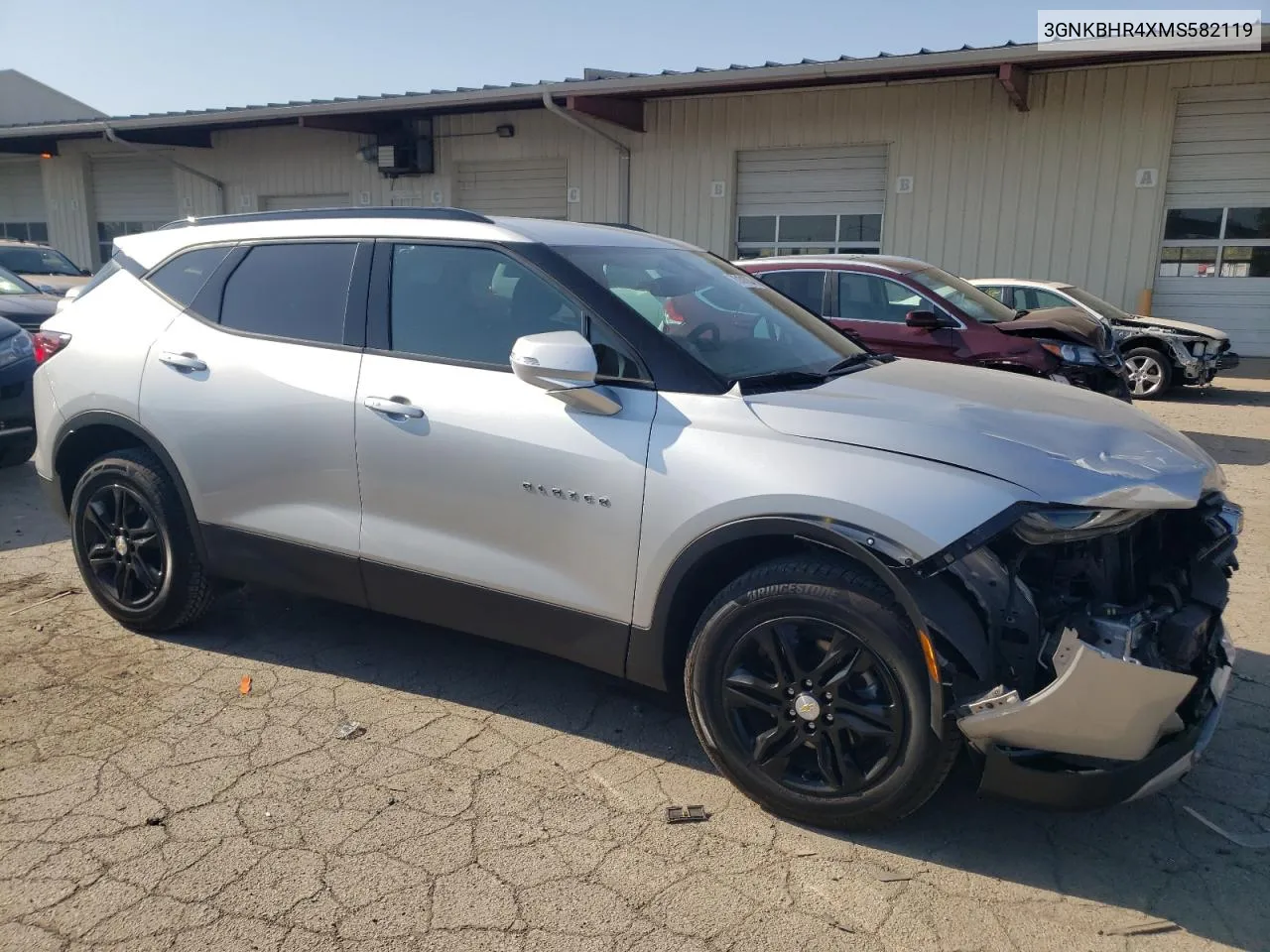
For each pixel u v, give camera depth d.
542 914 2.52
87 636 4.28
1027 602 2.60
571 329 3.25
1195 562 2.90
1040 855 2.82
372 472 3.50
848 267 8.34
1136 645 2.53
